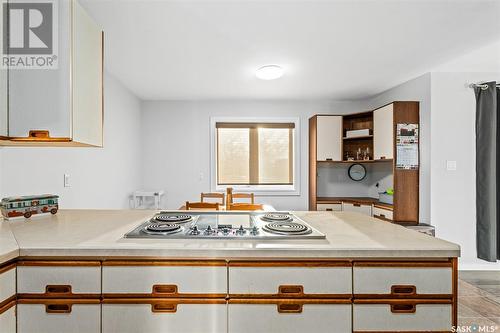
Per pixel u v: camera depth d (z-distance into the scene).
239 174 4.47
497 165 3.04
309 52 2.60
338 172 4.45
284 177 4.51
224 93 4.02
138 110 4.22
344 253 1.12
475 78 3.18
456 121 3.19
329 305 1.13
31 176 1.98
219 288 1.12
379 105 4.11
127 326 1.12
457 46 2.51
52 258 1.12
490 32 2.25
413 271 1.13
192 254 1.11
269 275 1.13
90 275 1.12
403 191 3.31
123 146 3.62
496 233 3.04
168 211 1.90
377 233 1.35
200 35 2.25
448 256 1.13
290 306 1.13
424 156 3.25
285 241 1.20
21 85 1.33
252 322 1.13
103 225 1.49
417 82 3.35
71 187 2.47
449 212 3.19
